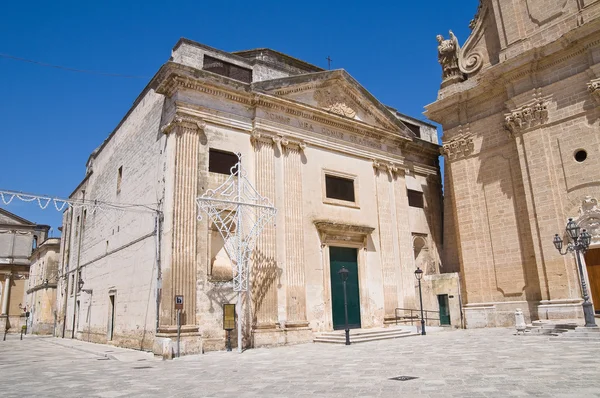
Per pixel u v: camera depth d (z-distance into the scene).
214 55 18.83
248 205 16.33
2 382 10.23
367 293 20.89
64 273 31.69
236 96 18.59
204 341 15.59
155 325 15.89
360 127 22.53
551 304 18.22
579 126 18.56
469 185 22.38
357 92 22.53
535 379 7.55
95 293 23.59
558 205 18.73
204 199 15.30
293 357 13.21
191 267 15.88
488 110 22.19
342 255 20.77
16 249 48.78
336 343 17.05
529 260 19.84
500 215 21.09
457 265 24.16
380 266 21.83
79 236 28.61
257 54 22.84
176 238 15.82
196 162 16.89
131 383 9.50
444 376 8.34
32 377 11.01
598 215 17.64
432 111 23.98
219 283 16.50
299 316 18.16
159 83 17.77
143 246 17.92
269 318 17.25
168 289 15.45
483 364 9.58
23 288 48.25
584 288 14.27
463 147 22.81
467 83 23.08
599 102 17.94
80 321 25.89
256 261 17.48
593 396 6.08
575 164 18.52
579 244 14.59
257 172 18.42
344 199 21.56
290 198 19.17
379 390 7.33
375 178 22.97
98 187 26.33
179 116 16.86
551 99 19.47
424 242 24.92
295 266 18.56
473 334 17.55
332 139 21.52
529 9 20.61
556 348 11.66
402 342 16.02
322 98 21.45
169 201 16.36
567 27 19.11
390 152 24.09
